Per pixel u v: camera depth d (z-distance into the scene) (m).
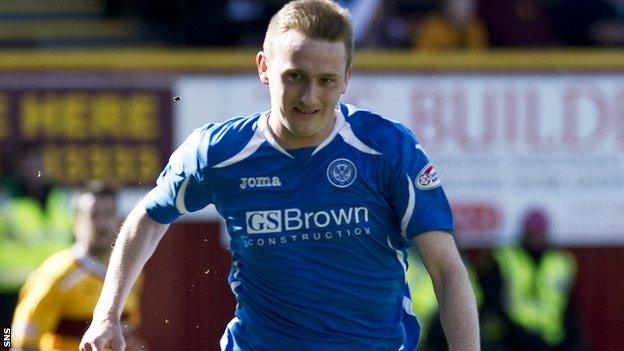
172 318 28.06
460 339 11.65
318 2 11.40
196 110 28.78
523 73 29.56
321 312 12.10
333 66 11.27
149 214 12.53
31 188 28.00
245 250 12.15
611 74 29.80
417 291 28.23
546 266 29.44
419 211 11.81
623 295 29.88
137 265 12.60
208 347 28.23
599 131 29.77
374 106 29.16
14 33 34.12
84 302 19.81
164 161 28.61
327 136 11.79
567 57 29.67
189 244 28.42
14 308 27.50
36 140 28.20
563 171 29.72
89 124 28.42
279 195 11.91
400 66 29.19
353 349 12.19
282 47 11.30
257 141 11.90
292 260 11.98
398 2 32.06
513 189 29.61
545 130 29.66
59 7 35.09
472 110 29.44
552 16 33.41
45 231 27.88
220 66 28.80
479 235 29.52
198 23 32.06
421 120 29.28
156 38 33.69
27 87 28.25
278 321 12.22
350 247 11.94
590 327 29.88
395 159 11.76
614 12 33.91
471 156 29.42
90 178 28.33
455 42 31.27
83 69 28.42
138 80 28.59
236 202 12.04
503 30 32.12
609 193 29.81
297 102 11.33
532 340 29.16
